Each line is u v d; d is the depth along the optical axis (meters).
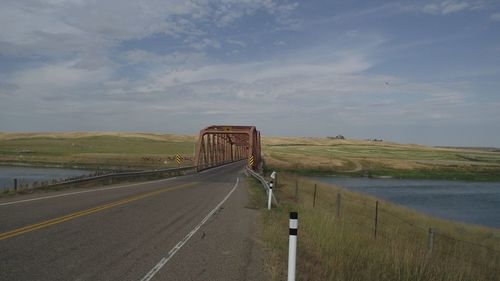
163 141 167.38
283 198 22.55
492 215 36.47
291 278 5.74
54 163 78.25
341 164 102.69
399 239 14.57
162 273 7.08
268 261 8.12
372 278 7.44
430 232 13.18
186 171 47.69
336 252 8.80
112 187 25.44
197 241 9.86
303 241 10.20
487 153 191.38
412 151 173.62
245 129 60.97
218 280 6.85
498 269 12.56
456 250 14.99
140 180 34.03
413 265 8.63
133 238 9.82
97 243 9.12
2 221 11.40
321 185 40.16
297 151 146.62
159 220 12.73
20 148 114.94
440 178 87.00
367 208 25.97
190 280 6.79
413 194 53.72
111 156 94.12
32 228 10.46
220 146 81.00
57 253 8.09
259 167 49.34
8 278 6.46
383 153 152.12
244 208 16.95
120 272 7.02
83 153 103.12
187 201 18.55
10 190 20.16
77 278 6.59
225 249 9.12
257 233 11.30
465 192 57.84
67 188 23.47
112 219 12.43
